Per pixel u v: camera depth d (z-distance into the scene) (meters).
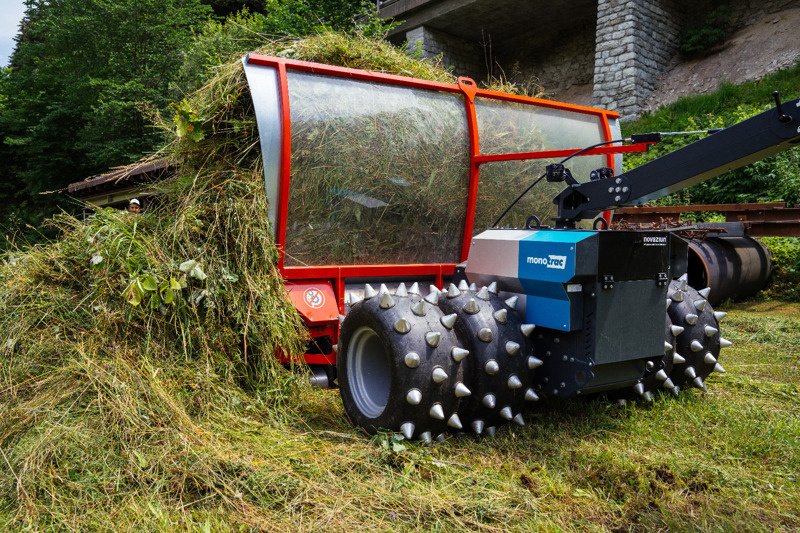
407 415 2.99
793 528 2.42
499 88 5.29
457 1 17.92
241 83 3.87
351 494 2.55
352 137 3.98
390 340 3.02
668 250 3.33
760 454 3.11
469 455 3.03
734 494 2.68
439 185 4.39
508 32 19.81
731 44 15.32
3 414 2.92
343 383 3.40
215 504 2.46
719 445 3.19
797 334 6.07
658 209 8.95
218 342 3.52
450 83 4.75
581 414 3.61
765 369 4.80
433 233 4.45
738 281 7.65
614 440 3.24
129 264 3.47
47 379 3.09
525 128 4.81
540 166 4.88
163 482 2.53
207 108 3.96
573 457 3.02
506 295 3.45
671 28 16.06
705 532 2.35
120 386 3.00
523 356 3.20
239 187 3.77
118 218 3.88
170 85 12.41
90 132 15.49
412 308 3.11
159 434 2.83
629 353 3.21
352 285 4.12
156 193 4.22
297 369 3.85
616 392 3.75
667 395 3.85
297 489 2.55
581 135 5.12
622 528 2.40
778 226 7.71
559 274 3.07
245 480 2.58
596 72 15.63
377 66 4.57
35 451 2.64
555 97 18.67
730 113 12.23
